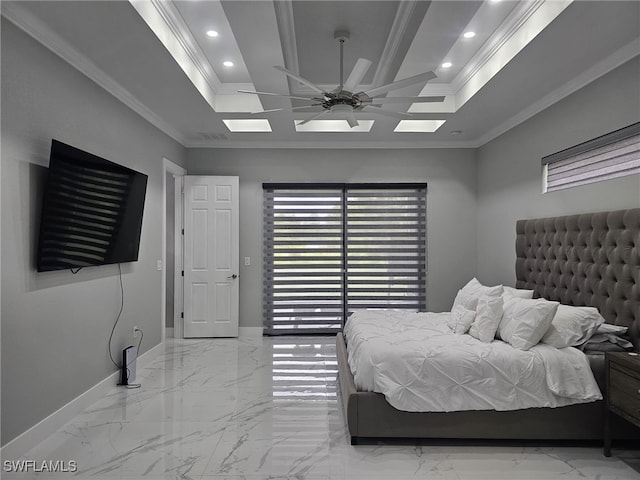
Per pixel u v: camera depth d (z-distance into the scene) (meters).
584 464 2.63
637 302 3.01
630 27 2.84
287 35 3.35
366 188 6.24
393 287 6.25
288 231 6.24
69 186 3.09
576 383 2.80
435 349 2.96
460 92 4.52
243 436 2.96
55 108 3.04
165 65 3.44
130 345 4.32
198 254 6.02
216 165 6.21
